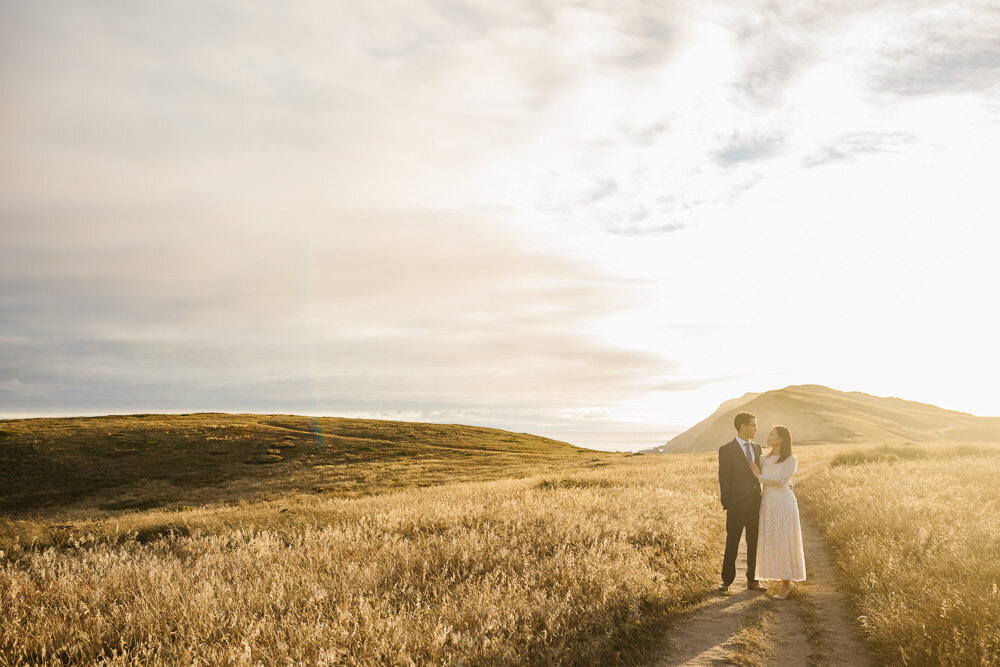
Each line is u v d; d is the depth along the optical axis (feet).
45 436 179.52
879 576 23.27
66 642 17.66
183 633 17.70
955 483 46.83
